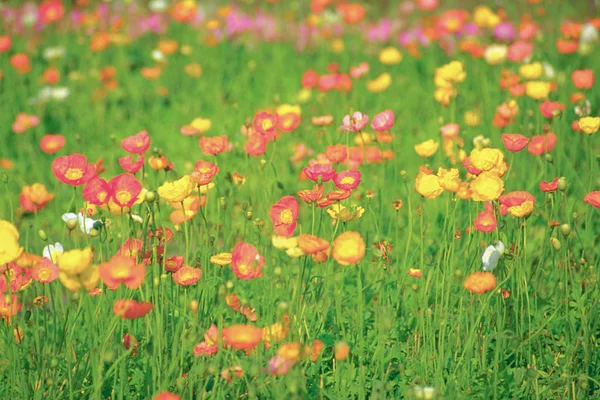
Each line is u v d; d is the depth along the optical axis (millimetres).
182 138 6113
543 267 3533
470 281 2732
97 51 7621
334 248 2594
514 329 3225
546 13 7297
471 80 6379
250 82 7312
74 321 2842
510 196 2973
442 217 4098
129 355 2914
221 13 7680
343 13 6812
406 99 6414
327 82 5363
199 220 3674
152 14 9148
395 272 3562
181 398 2664
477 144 3844
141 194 3094
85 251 2492
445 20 6512
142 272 2506
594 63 6191
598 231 4059
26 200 3551
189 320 2900
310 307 3188
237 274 2693
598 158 3957
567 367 2945
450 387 2811
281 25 8609
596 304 3141
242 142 5207
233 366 2613
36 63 7703
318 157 3715
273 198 4074
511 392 2947
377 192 4168
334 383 2979
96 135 6309
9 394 2838
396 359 3141
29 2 8930
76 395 2846
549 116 4074
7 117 6477
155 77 6699
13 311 2734
